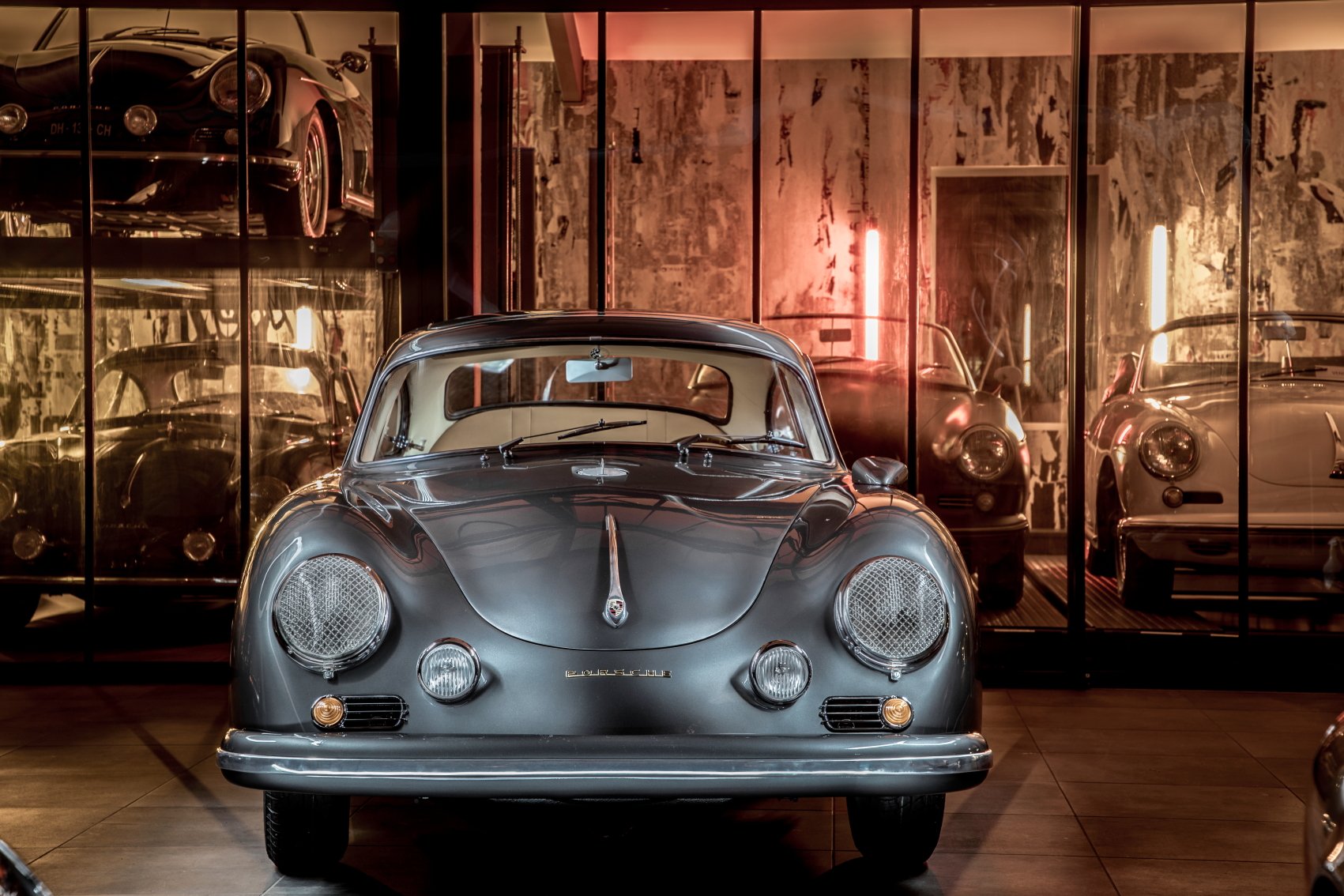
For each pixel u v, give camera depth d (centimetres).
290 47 623
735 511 320
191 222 630
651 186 670
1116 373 663
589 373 410
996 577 645
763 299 678
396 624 286
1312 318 647
